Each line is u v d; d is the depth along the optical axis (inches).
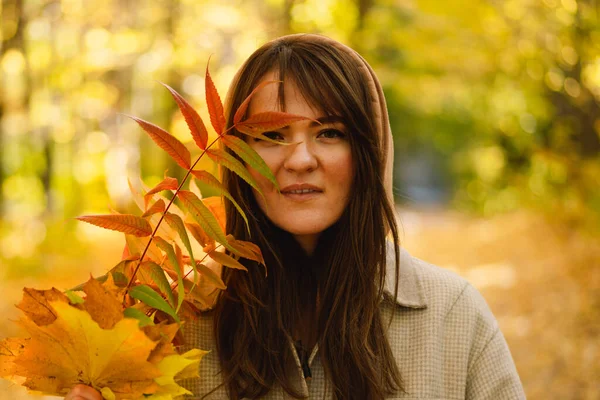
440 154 995.9
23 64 384.2
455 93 478.0
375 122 61.4
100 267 344.5
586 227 323.6
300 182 57.6
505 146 455.2
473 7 306.8
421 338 62.5
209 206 62.2
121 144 453.1
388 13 334.0
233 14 333.1
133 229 50.4
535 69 315.6
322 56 58.7
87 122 454.9
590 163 327.9
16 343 47.8
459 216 640.4
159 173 461.4
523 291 277.0
